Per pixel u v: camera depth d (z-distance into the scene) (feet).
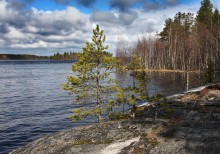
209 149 42.32
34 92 176.55
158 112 72.18
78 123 95.91
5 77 288.51
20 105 131.64
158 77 244.63
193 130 50.80
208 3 323.98
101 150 47.83
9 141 78.89
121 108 108.17
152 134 51.44
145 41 375.66
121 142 49.78
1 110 120.26
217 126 51.52
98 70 69.15
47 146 53.36
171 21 380.58
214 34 266.77
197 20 331.77
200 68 291.17
